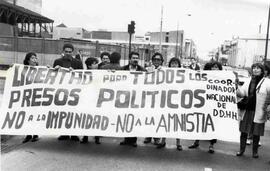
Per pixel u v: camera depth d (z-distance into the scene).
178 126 7.00
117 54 7.75
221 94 7.19
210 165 6.39
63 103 7.26
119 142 7.88
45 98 7.32
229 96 7.16
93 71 7.50
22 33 40.38
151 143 7.92
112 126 7.05
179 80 7.36
